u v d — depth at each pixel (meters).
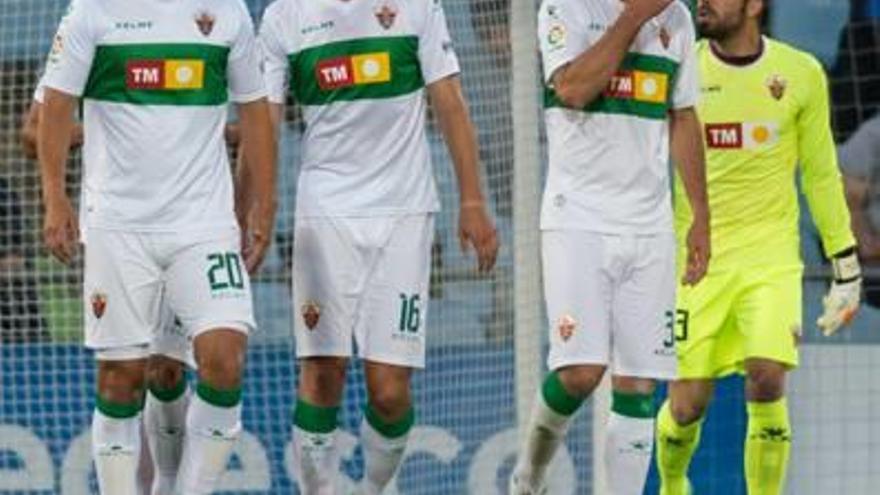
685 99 33.09
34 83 39.06
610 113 32.28
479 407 39.19
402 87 32.59
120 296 30.86
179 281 30.81
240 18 31.05
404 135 32.75
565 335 32.44
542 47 32.75
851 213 40.56
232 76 31.22
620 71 32.28
